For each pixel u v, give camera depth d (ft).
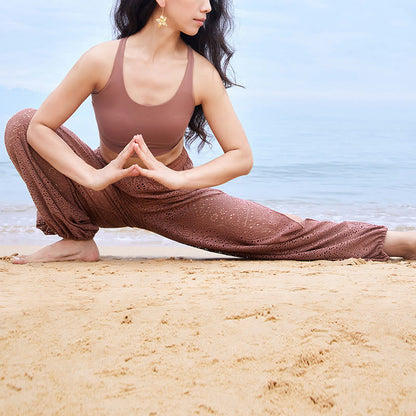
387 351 6.30
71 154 12.07
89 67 11.71
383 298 8.17
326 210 23.11
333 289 8.88
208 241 13.21
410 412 5.17
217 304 7.76
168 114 11.91
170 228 13.19
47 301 8.11
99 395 5.42
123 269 11.63
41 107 12.10
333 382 5.65
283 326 6.89
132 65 11.76
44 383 5.64
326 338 6.55
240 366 5.97
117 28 12.37
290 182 30.81
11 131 12.32
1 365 6.02
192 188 11.95
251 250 13.23
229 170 12.28
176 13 11.45
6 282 9.76
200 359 6.12
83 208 12.98
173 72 11.86
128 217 13.33
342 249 13.14
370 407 5.23
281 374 5.82
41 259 12.60
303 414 5.14
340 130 69.62
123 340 6.57
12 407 5.22
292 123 80.79
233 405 5.25
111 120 11.99
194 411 5.16
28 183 12.55
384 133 66.08
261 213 13.16
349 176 33.27
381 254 13.30
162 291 8.80
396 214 22.22
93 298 8.27
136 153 11.72
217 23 12.23
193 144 14.11
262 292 8.60
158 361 6.08
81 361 6.09
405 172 35.19
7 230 18.75
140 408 5.19
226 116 12.35
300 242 13.21
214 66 12.46
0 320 7.15
